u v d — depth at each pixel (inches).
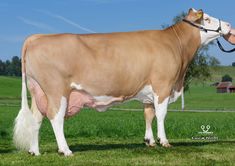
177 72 383.2
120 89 362.3
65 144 343.9
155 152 354.9
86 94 354.6
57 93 342.6
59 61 341.1
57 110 343.0
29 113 346.3
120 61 357.7
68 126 776.3
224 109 2177.7
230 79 5757.9
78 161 316.2
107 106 367.9
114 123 857.5
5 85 3754.9
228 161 318.7
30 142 350.0
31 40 351.6
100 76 352.2
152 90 373.4
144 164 305.1
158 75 370.3
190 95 3590.1
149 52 368.5
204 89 4813.0
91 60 349.7
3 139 596.4
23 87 349.1
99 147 412.8
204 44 413.1
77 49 346.3
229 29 407.2
